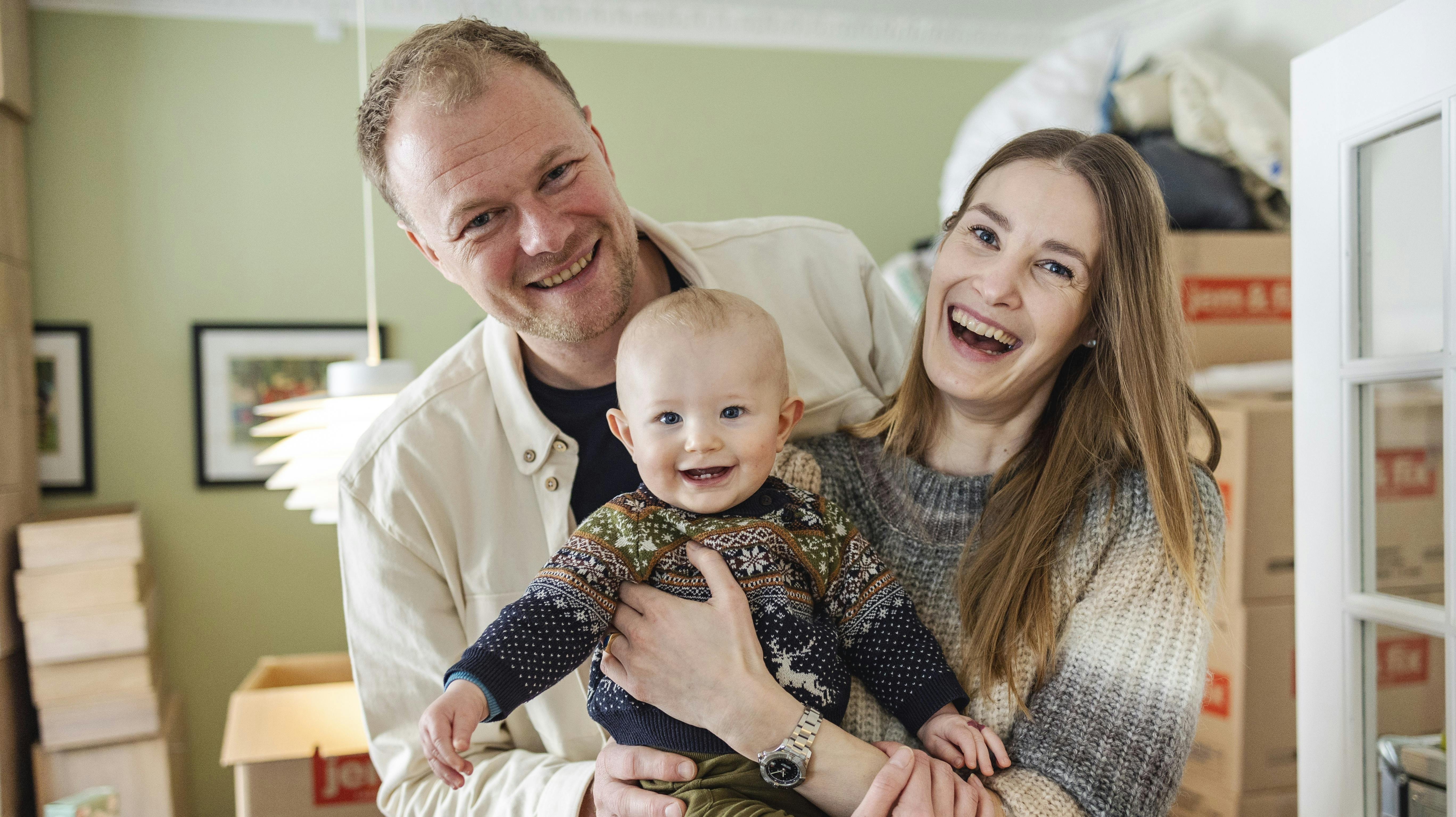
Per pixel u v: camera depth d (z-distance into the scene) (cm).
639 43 399
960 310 114
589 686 121
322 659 289
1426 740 123
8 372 315
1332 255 136
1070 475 114
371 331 243
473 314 381
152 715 306
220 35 362
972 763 101
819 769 100
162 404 361
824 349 155
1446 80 115
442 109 112
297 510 370
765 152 411
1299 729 145
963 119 430
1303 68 142
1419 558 123
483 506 135
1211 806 241
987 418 120
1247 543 233
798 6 401
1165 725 102
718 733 102
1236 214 285
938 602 117
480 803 133
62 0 348
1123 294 109
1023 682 108
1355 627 135
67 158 352
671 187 404
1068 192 108
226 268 364
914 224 427
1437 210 118
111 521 302
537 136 113
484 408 136
